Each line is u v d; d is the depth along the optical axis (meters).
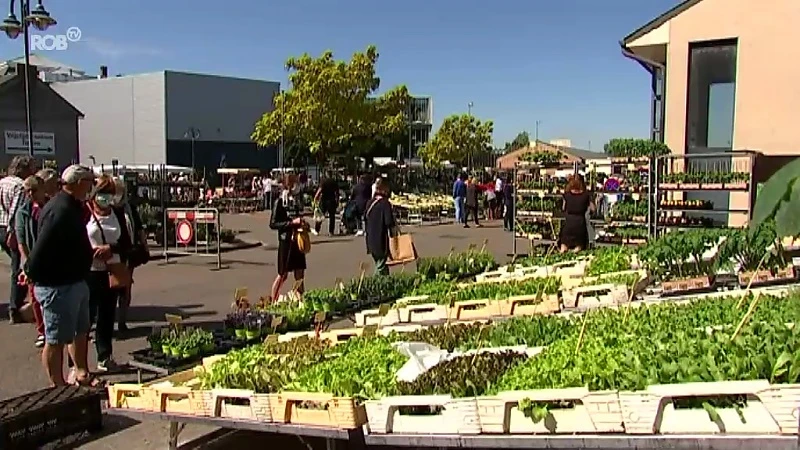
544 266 9.86
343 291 9.79
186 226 16.91
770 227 1.31
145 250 9.21
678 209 13.16
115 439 5.72
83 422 5.79
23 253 7.88
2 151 35.88
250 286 13.30
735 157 12.91
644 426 3.41
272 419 4.49
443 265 11.70
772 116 13.87
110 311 7.41
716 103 14.64
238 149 57.28
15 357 7.93
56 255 6.22
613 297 7.32
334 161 47.50
